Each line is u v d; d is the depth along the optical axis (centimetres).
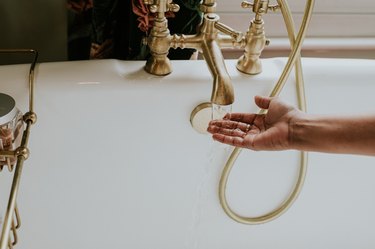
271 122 83
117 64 92
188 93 90
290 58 87
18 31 118
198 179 100
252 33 90
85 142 91
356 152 76
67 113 87
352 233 112
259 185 104
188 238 107
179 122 93
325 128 76
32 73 83
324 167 104
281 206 104
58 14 118
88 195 97
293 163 102
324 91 96
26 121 74
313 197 107
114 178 96
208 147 96
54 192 94
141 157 95
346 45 121
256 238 109
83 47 110
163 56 90
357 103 98
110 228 102
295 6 117
